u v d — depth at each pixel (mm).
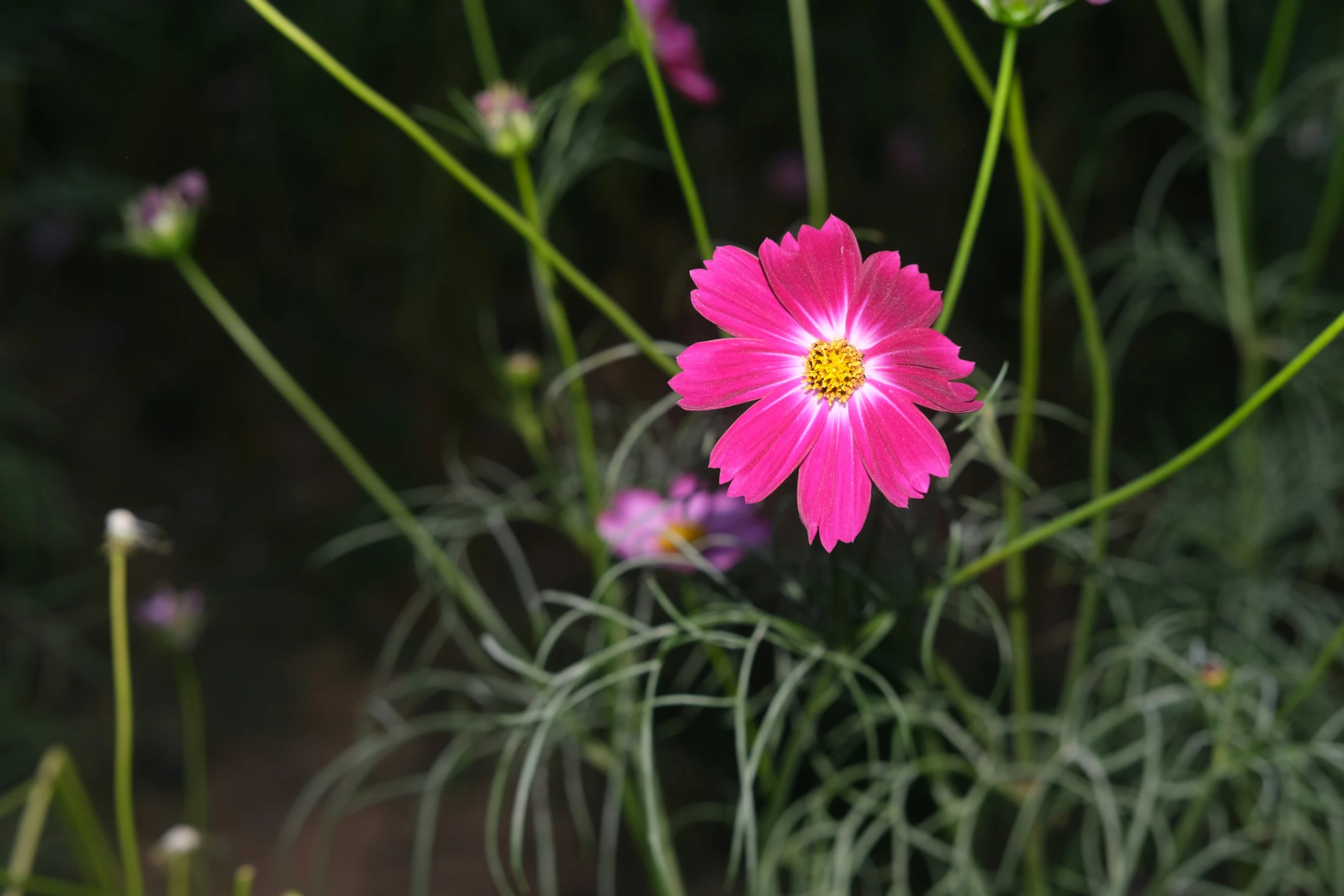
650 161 1345
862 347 473
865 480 471
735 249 475
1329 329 475
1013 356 1354
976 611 661
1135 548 931
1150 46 1256
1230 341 1303
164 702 1354
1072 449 1239
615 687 643
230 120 1577
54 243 1872
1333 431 931
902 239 1435
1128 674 779
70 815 673
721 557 584
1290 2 757
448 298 1331
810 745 659
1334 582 1108
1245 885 825
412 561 1478
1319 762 771
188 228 656
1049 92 1298
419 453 1508
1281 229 1234
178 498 1641
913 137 1408
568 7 1236
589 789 1165
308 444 1649
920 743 694
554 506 812
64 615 1453
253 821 1186
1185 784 685
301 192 1558
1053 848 830
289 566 1529
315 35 1270
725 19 1368
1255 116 795
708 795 1101
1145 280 938
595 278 1431
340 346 1609
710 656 628
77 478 1660
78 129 1626
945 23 547
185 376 1779
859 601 570
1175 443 1267
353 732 1285
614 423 892
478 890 1080
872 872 702
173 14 1517
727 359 472
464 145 1267
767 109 1412
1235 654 823
